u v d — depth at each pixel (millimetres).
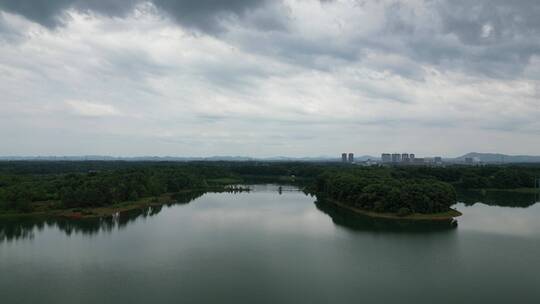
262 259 127250
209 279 109625
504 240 152500
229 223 186375
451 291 101562
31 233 165375
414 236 159000
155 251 136750
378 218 198000
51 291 101562
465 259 127375
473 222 188250
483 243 147875
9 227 177125
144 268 118750
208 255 131750
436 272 115062
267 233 164125
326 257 129625
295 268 118688
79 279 109750
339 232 166000
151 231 168375
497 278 110688
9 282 107625
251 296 98250
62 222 188250
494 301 95812
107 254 132875
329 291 101375
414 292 101000
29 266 120812
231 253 134000
